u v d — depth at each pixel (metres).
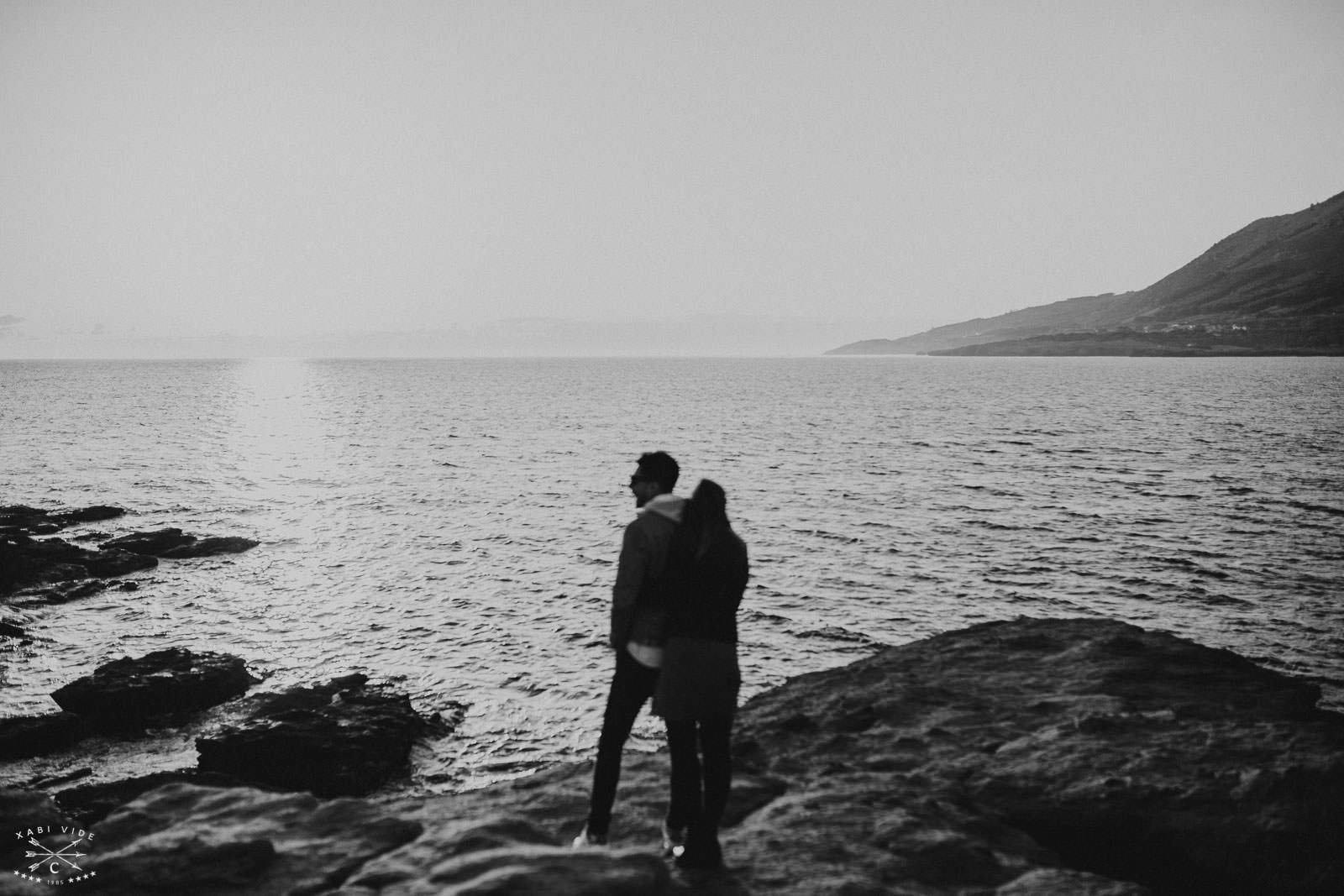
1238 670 8.64
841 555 29.72
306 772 13.47
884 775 6.32
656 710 4.74
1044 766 6.56
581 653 20.22
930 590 25.39
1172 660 8.90
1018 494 42.12
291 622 23.03
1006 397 127.06
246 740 13.70
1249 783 6.11
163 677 16.38
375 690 16.81
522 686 18.25
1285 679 8.47
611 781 4.93
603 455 60.47
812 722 7.70
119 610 24.06
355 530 35.25
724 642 4.75
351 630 22.34
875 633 21.61
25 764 14.55
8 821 5.65
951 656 9.21
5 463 56.00
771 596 24.77
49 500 42.50
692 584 4.73
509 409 108.38
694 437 71.88
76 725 15.35
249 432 77.88
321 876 4.52
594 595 25.27
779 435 72.94
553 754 15.13
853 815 5.41
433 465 55.47
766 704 8.35
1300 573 26.97
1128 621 22.56
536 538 33.38
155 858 4.59
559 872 4.05
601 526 35.78
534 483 47.84
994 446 63.44
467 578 27.44
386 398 134.38
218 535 34.22
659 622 4.81
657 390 156.12
